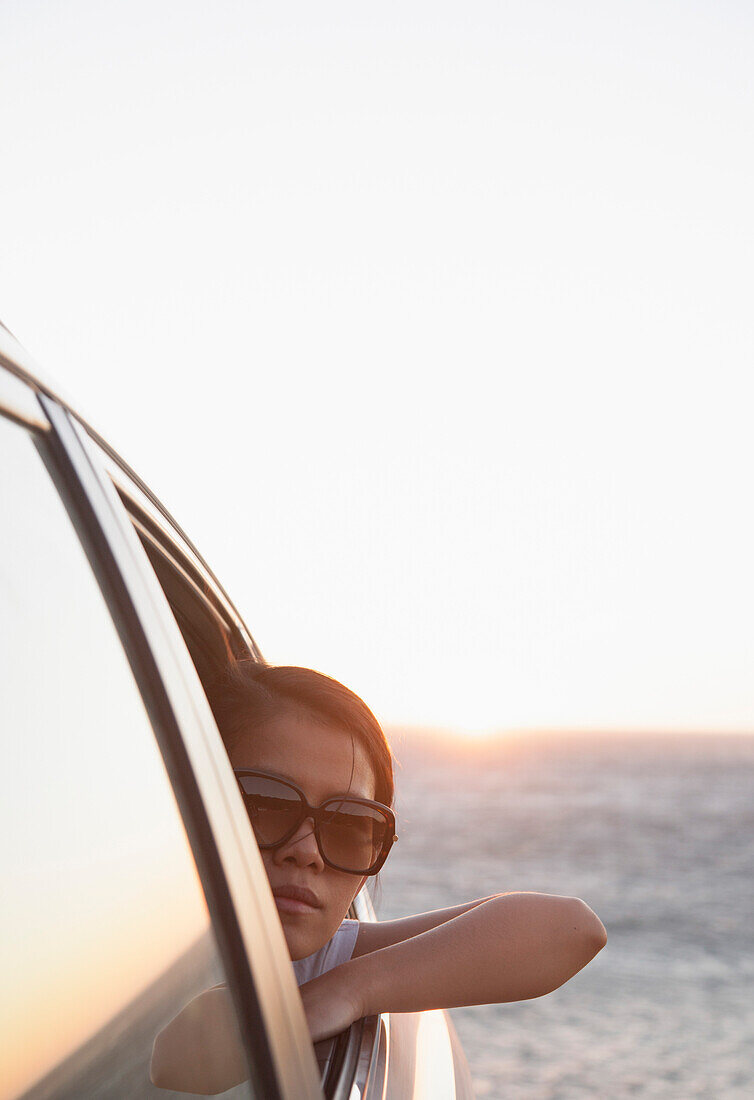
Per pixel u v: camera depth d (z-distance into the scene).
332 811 1.46
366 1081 1.30
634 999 16.38
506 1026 14.60
